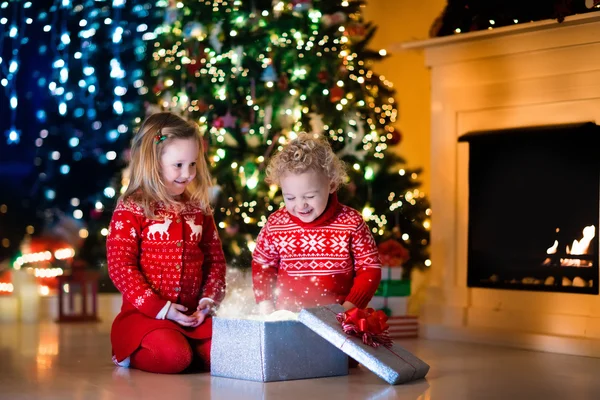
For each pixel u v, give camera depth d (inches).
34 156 297.9
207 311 123.2
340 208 126.9
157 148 123.9
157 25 235.3
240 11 186.4
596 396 103.0
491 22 173.3
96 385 108.5
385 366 106.7
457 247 178.1
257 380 110.3
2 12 232.5
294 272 125.7
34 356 138.6
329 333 108.7
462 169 178.1
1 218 288.7
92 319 208.4
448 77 180.5
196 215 128.0
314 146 120.9
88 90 248.4
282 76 185.9
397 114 213.3
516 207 167.8
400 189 198.4
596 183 154.1
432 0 230.7
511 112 169.6
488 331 164.7
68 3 220.4
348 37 197.6
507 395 102.7
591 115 156.8
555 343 152.5
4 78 232.8
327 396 99.7
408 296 180.2
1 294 213.5
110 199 251.4
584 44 156.9
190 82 191.5
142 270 124.2
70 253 261.3
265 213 187.6
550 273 161.3
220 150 186.9
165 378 114.4
